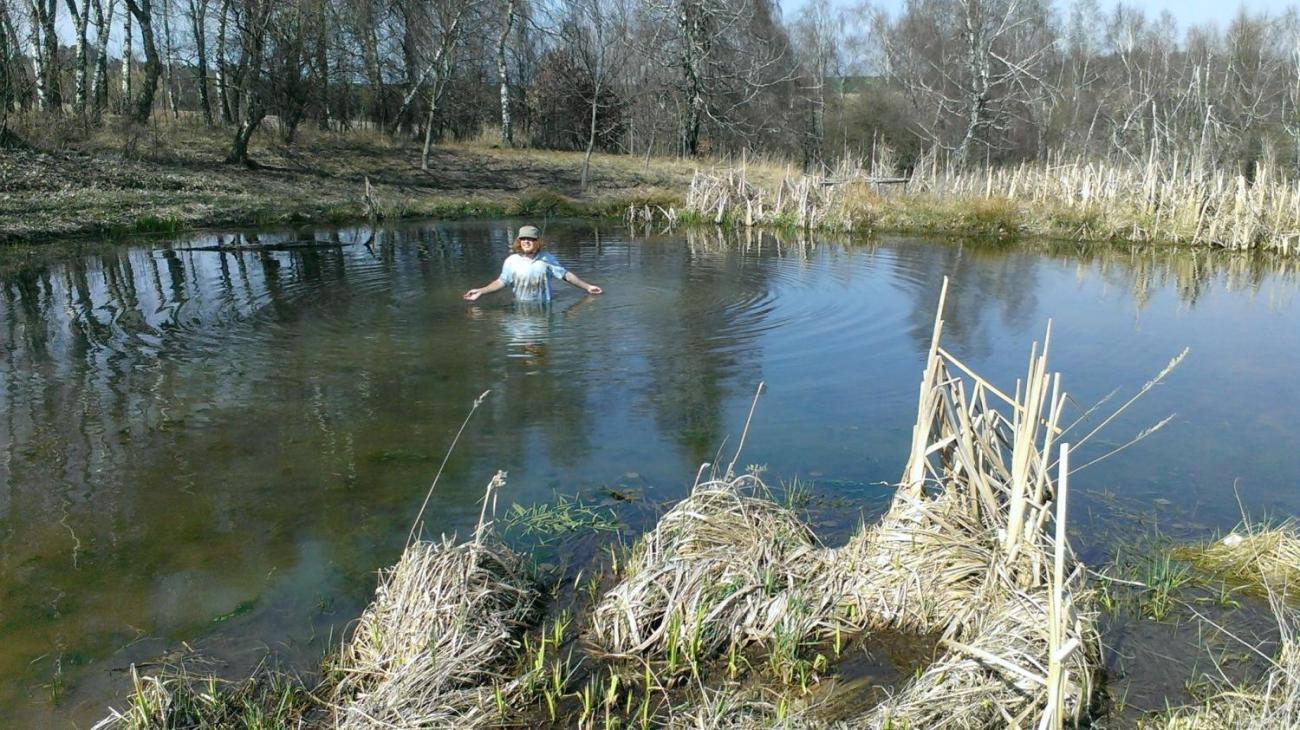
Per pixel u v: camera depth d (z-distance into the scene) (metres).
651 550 4.48
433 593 4.03
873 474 5.85
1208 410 7.13
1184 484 5.69
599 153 36.41
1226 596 4.37
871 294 11.98
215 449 6.15
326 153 27.61
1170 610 4.29
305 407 6.99
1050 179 23.33
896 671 3.93
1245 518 5.13
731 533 4.57
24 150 20.59
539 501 5.43
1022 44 45.06
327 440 6.34
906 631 4.22
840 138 45.59
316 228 19.38
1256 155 37.62
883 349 8.91
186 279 12.34
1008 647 3.75
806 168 40.72
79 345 8.70
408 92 34.00
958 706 3.49
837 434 6.54
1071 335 9.70
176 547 4.86
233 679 3.81
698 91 39.47
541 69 40.28
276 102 26.95
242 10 24.81
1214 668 3.87
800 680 3.85
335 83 32.53
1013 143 43.84
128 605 4.32
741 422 6.77
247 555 4.79
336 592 4.46
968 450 4.47
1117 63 48.44
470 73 36.59
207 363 8.10
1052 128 45.22
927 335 9.55
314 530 5.07
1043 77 45.44
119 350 8.52
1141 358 8.74
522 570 4.56
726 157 37.97
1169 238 18.50
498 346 8.77
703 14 38.62
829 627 4.20
